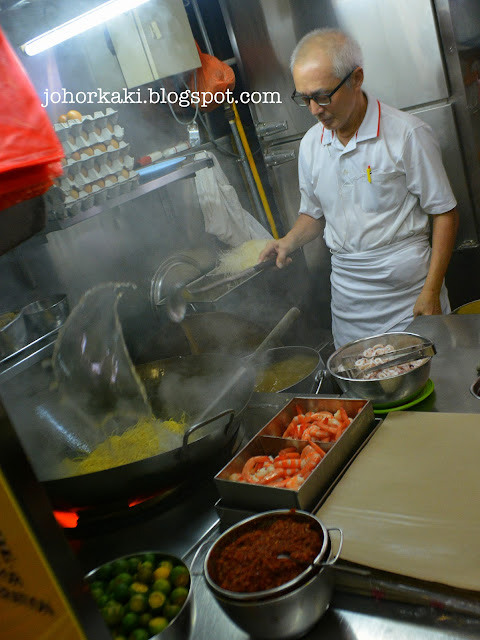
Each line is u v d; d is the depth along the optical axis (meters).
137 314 2.69
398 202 2.46
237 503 1.27
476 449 1.26
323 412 1.50
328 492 1.24
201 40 3.48
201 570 1.19
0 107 0.63
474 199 2.96
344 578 1.04
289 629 0.95
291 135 3.40
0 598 0.69
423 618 0.95
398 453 1.32
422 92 2.85
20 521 0.65
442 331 1.98
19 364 1.89
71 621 0.68
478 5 2.88
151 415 1.82
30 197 0.68
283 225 3.68
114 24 2.70
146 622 1.04
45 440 1.76
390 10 2.76
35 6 1.94
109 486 1.36
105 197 2.25
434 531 1.05
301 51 2.20
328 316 3.67
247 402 1.56
